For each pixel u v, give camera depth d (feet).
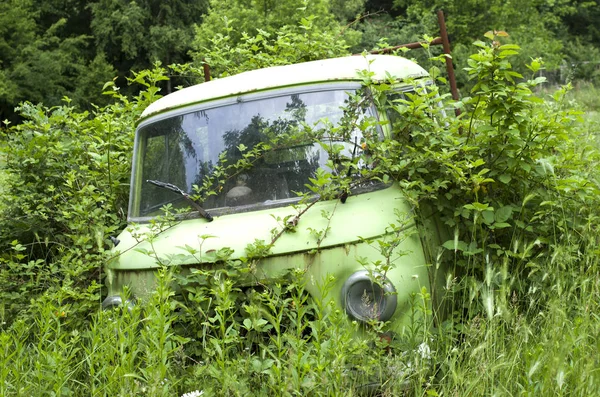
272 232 14.73
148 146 18.54
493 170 16.74
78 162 22.40
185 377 13.55
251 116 17.46
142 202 17.98
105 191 21.62
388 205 15.38
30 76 123.34
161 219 16.57
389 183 16.07
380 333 13.60
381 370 12.82
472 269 15.53
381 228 14.65
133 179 18.47
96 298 16.21
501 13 107.96
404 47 22.11
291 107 17.29
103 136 23.16
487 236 16.01
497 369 12.67
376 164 15.99
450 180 16.11
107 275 16.37
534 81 16.34
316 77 17.63
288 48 27.63
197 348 14.46
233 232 15.33
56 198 20.89
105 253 16.51
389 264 13.79
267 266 14.40
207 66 27.02
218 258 14.48
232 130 17.43
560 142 18.29
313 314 13.88
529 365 12.35
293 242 14.52
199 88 19.07
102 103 128.47
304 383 11.94
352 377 12.67
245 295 14.32
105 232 18.70
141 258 15.78
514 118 16.29
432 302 14.78
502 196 16.93
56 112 23.54
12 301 17.92
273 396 12.66
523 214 16.51
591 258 15.96
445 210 16.34
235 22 62.18
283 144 16.74
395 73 18.37
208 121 17.83
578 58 145.18
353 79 17.30
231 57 28.19
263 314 14.17
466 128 17.29
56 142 22.33
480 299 15.20
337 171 15.98
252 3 62.44
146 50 135.54
